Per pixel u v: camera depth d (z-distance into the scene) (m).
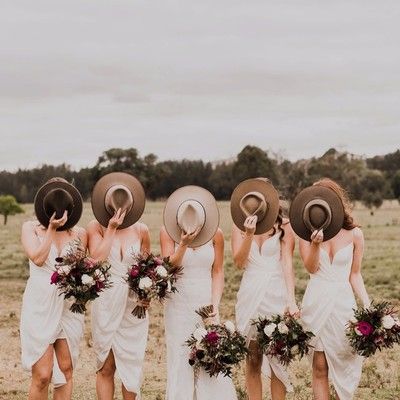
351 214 7.67
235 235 7.85
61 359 7.36
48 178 8.11
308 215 7.47
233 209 7.81
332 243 7.53
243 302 7.83
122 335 7.61
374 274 23.52
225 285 20.69
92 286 7.06
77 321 7.39
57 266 7.14
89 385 9.99
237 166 104.81
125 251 7.64
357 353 7.38
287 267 7.82
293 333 7.21
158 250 29.53
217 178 111.75
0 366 11.09
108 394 7.67
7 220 63.28
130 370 7.63
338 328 7.42
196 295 7.51
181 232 7.52
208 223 7.50
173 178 115.56
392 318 7.11
